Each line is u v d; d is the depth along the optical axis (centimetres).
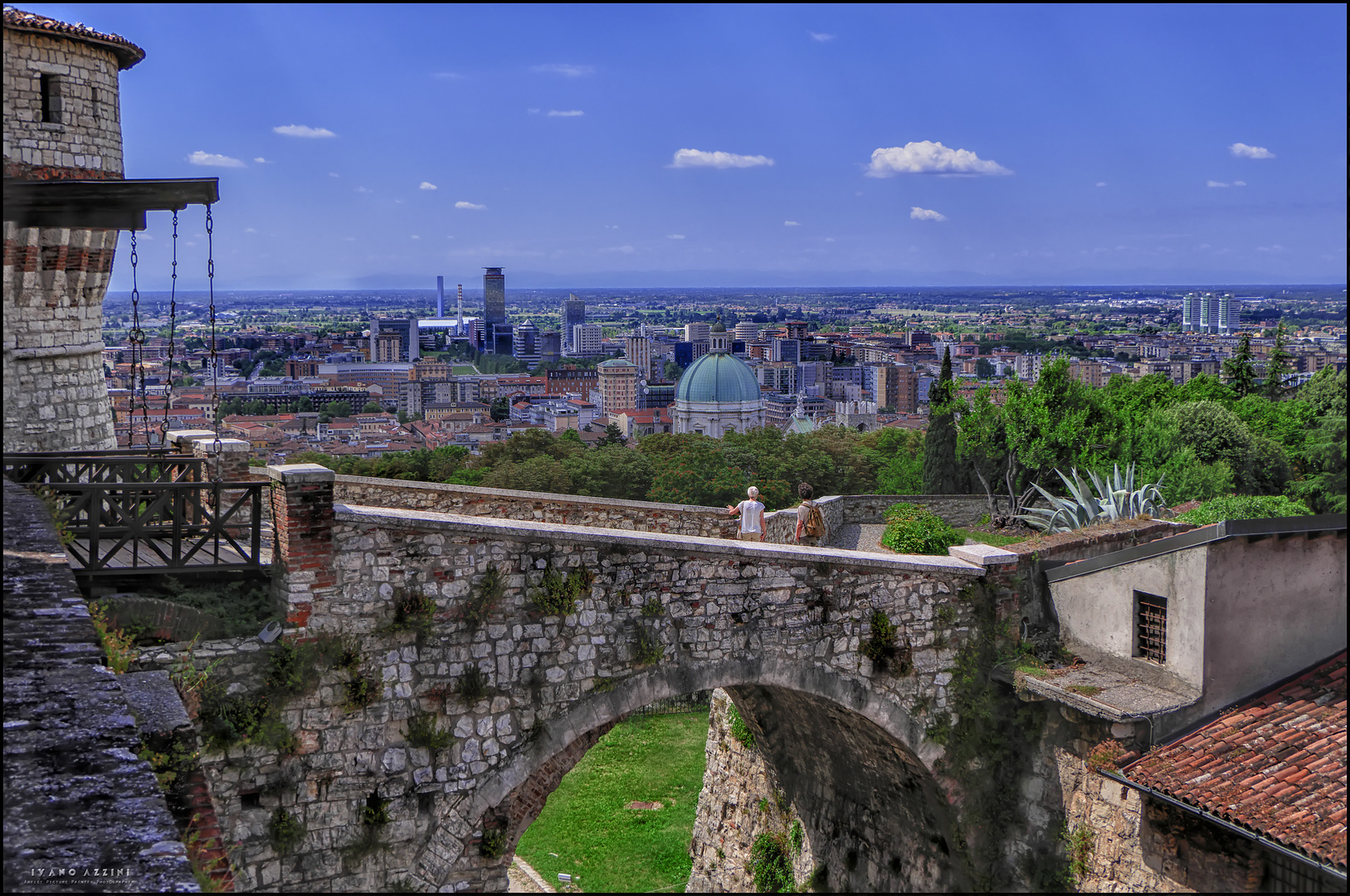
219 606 1358
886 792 1933
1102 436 5388
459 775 1475
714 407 19088
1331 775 1305
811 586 1692
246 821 1353
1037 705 1708
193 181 1443
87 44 2148
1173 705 1490
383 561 1427
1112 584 1683
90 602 1276
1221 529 1477
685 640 1611
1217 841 1378
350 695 1405
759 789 2411
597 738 1619
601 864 2650
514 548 1502
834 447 10381
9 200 1370
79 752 616
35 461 1530
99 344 2322
